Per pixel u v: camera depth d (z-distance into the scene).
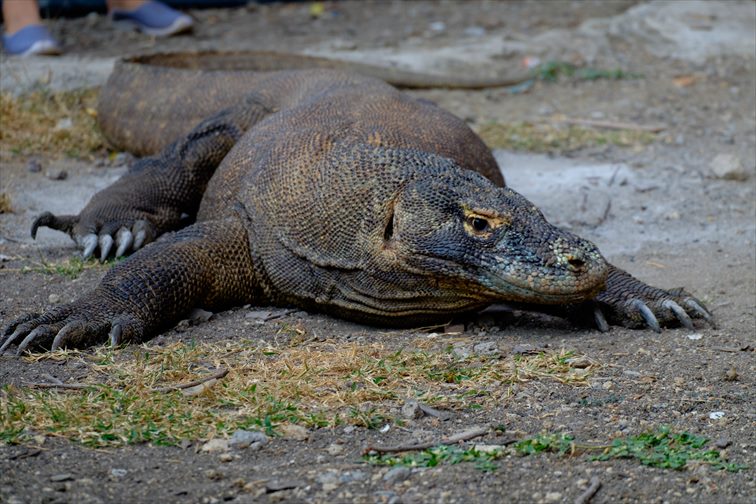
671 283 14.23
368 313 12.15
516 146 20.30
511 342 11.82
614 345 11.80
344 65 22.88
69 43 27.28
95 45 27.28
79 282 13.74
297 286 12.56
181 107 18.53
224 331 12.08
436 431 9.51
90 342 11.34
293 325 12.27
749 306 13.28
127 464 8.81
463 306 11.80
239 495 8.39
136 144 19.22
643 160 19.72
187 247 12.49
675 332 12.30
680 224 16.72
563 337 12.10
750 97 23.73
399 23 30.83
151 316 11.84
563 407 10.05
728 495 8.46
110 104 19.58
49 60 24.19
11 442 9.03
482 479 8.61
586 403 10.15
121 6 28.53
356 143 12.64
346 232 11.94
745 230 16.39
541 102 23.58
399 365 10.80
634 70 26.09
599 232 16.39
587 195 17.89
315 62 22.67
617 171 18.97
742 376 10.95
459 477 8.62
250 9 32.53
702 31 28.77
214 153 15.86
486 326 12.38
